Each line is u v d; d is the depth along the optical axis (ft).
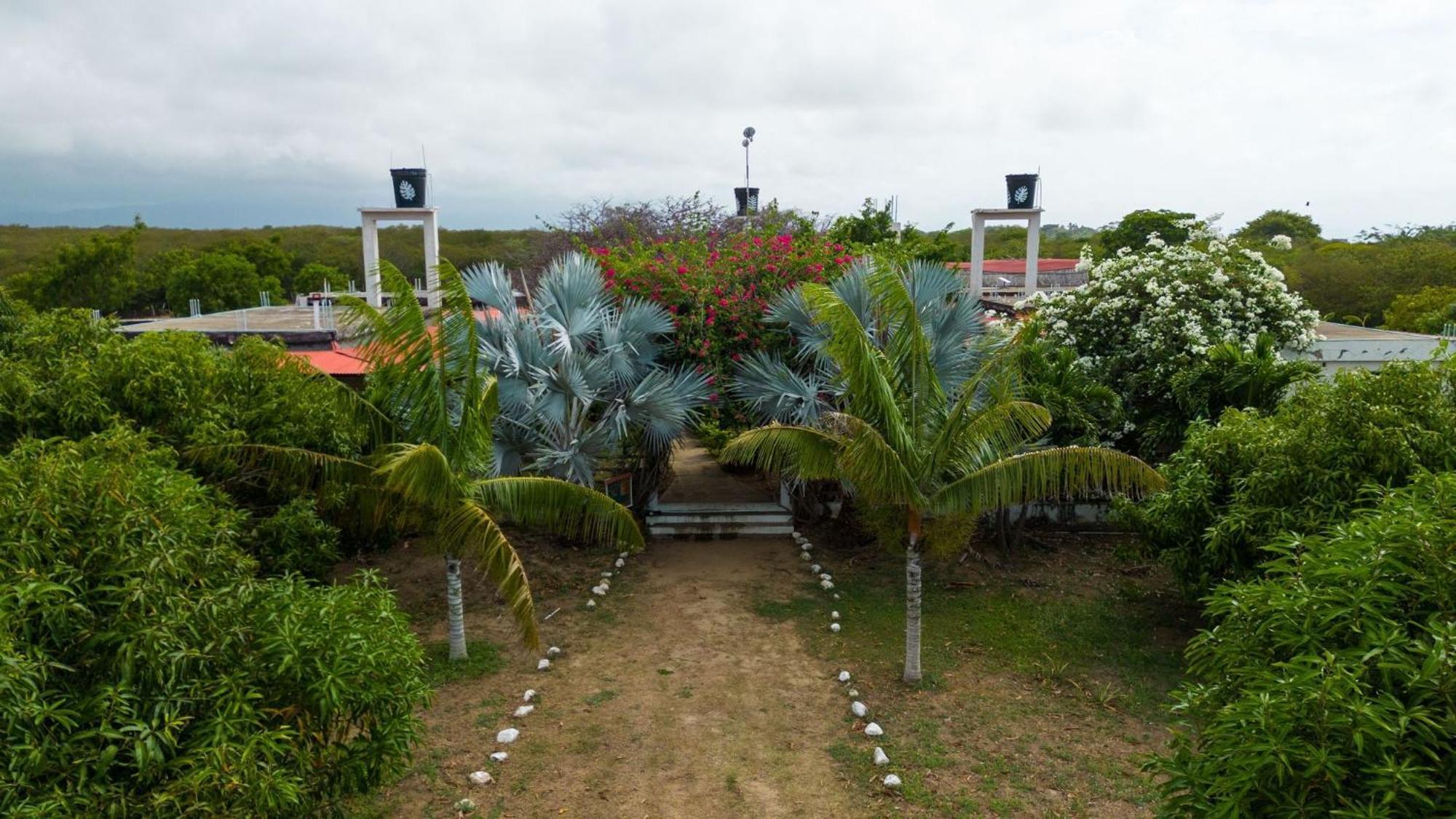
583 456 38.78
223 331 52.75
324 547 29.84
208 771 12.94
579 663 30.76
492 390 29.01
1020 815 21.50
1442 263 103.55
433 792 22.63
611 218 92.84
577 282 40.86
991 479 25.77
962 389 33.40
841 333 25.79
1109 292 47.91
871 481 25.88
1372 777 11.75
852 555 42.75
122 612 13.60
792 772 23.67
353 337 28.04
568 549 43.55
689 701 27.86
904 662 30.66
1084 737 25.34
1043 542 43.06
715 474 56.95
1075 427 38.91
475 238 193.88
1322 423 26.76
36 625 13.16
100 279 112.57
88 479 14.89
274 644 15.48
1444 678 11.61
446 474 25.36
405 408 29.04
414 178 73.92
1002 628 33.45
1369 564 13.52
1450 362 27.94
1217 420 41.22
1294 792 12.10
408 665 17.94
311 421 30.68
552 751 24.75
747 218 81.56
